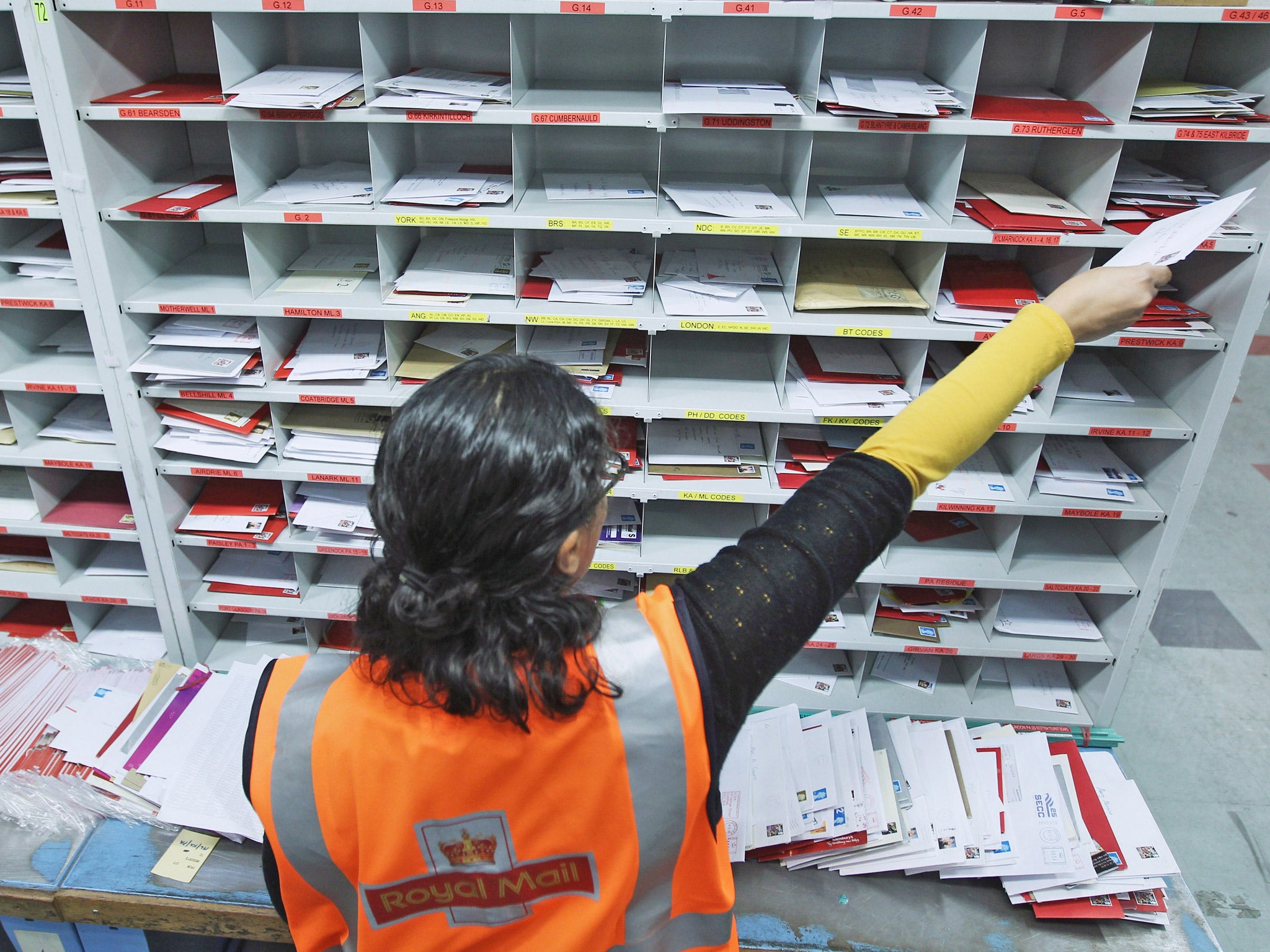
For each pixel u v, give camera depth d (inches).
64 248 81.1
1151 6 63.2
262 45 76.5
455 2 64.8
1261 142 67.6
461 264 81.8
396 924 30.2
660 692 27.2
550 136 85.2
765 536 28.6
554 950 29.9
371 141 71.8
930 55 79.7
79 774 77.0
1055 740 87.8
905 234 71.0
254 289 76.9
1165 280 32.4
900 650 90.3
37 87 67.4
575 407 26.7
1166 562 83.2
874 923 69.5
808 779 77.1
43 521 89.0
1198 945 69.0
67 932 71.5
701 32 81.0
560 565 28.4
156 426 83.2
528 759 27.5
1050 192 81.0
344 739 28.3
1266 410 183.8
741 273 82.0
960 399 30.2
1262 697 111.3
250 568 95.1
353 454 83.1
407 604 25.5
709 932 34.5
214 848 71.8
